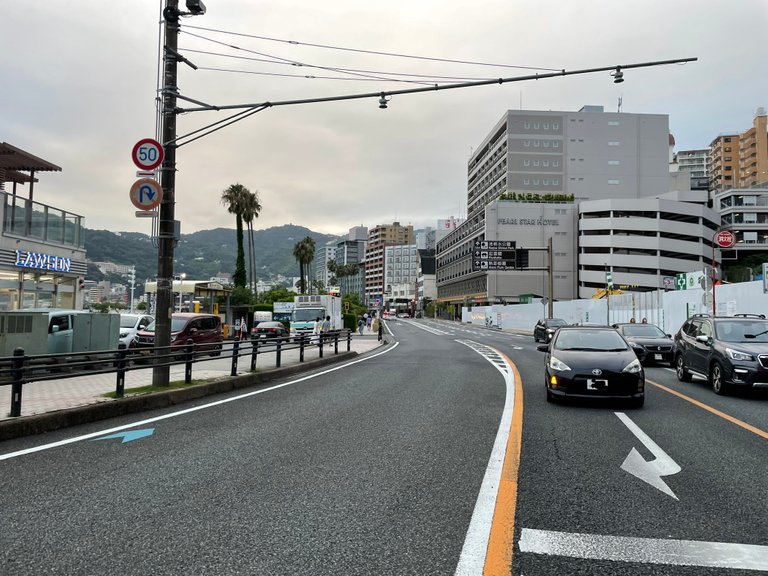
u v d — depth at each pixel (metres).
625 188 94.56
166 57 10.93
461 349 27.33
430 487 4.71
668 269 83.19
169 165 11.05
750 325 11.62
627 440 6.59
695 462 5.57
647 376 14.25
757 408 9.11
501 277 86.81
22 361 7.30
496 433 6.95
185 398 10.06
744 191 96.62
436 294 146.00
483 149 111.75
